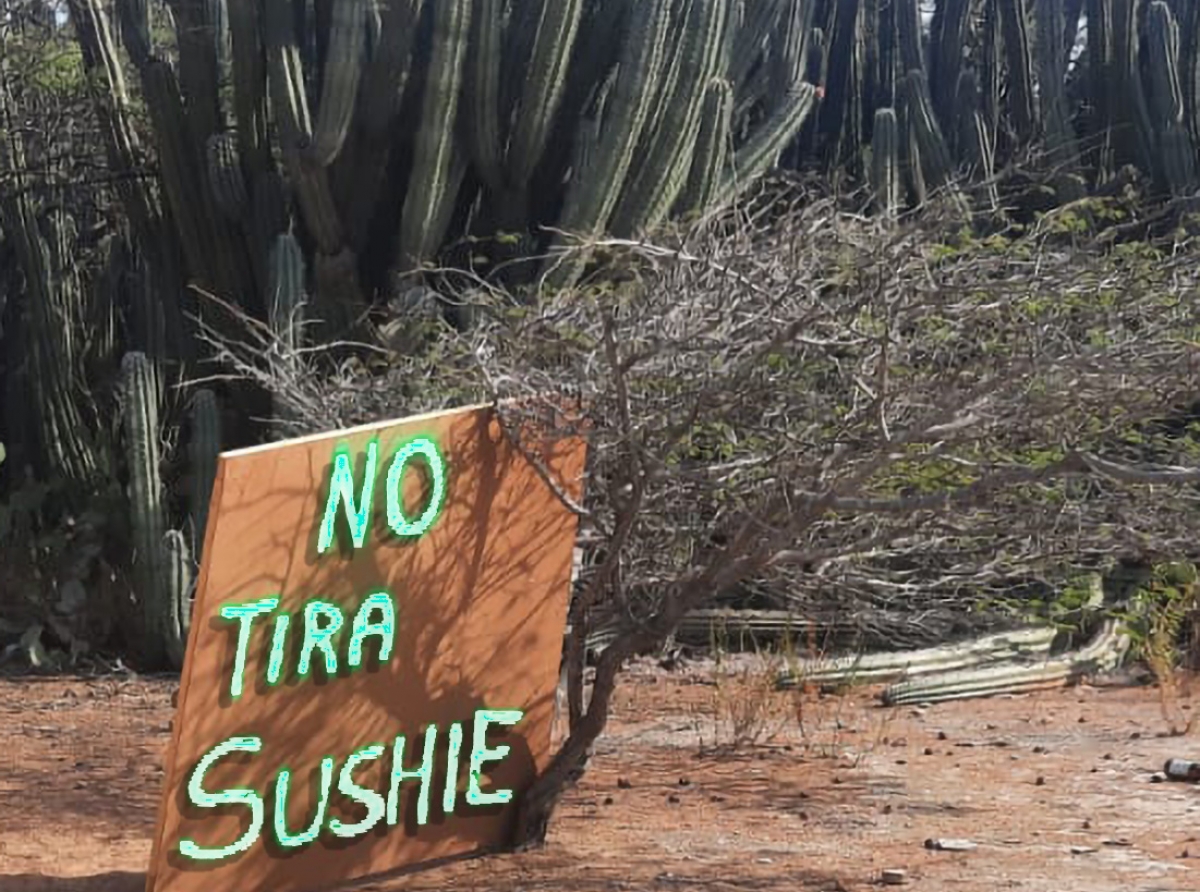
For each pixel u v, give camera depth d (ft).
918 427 19.44
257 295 44.27
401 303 32.86
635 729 32.63
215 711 18.84
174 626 41.24
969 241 20.86
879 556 22.07
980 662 38.68
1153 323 20.29
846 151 57.88
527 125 41.86
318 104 44.65
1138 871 21.59
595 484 22.85
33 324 45.88
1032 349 19.47
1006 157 56.24
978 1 62.39
